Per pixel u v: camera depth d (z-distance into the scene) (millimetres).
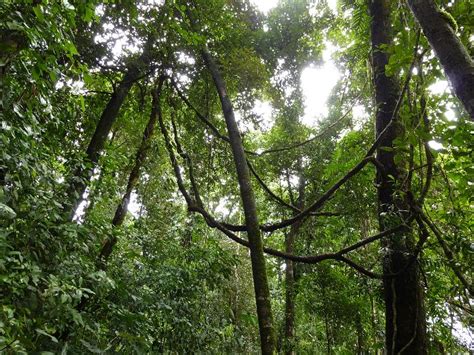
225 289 5863
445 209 3068
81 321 2480
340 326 7758
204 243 6449
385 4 3859
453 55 1458
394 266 3178
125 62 4645
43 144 3143
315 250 8453
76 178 3262
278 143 8656
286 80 7688
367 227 6434
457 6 1938
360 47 5000
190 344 4812
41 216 2484
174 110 5918
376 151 3625
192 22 4809
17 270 2270
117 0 3996
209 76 5465
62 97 3537
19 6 2010
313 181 8602
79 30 4238
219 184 7105
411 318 2982
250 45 6461
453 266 2539
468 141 2055
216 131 4922
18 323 1958
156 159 6090
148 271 4863
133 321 3426
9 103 2201
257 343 8320
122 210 5047
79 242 2900
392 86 3572
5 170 2307
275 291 11039
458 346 4309
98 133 4418
